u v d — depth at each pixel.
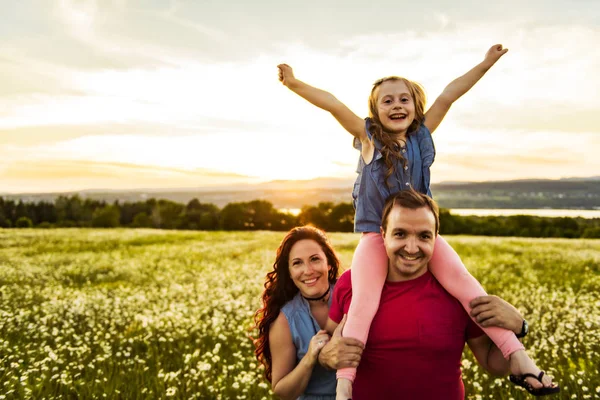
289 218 61.44
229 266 16.41
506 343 2.47
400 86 2.99
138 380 5.37
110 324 8.19
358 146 3.12
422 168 3.01
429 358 2.54
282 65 3.25
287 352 3.07
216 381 5.28
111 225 67.06
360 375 2.68
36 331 7.48
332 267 3.39
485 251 20.47
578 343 6.27
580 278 12.99
